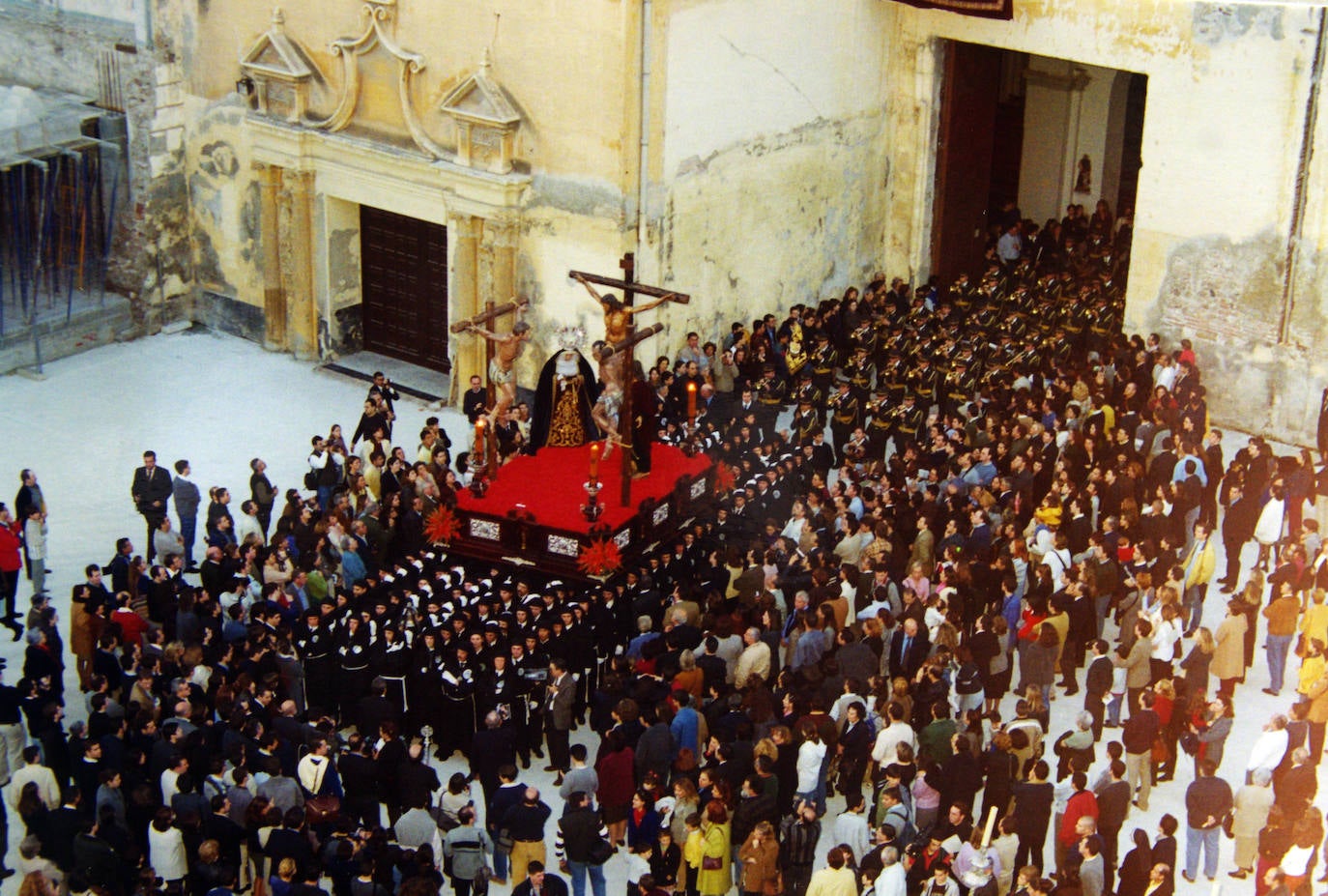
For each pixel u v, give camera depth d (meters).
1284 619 22.72
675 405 28.59
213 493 24.27
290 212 32.53
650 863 18.69
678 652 21.67
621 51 27.66
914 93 33.75
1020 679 23.11
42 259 33.56
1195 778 21.06
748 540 24.42
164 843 18.17
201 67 32.88
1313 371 30.11
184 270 34.69
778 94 31.05
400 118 30.66
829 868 17.34
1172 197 30.80
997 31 32.28
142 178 33.31
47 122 31.69
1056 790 19.52
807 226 32.91
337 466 26.25
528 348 30.73
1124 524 24.78
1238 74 29.45
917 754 20.72
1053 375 29.66
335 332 33.31
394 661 21.59
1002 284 33.34
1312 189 29.25
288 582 22.81
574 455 26.80
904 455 27.28
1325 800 20.88
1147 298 31.61
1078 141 37.97
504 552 25.06
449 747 21.75
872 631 21.36
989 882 17.75
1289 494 25.27
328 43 31.14
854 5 32.19
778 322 32.81
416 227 32.22
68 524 27.59
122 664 21.30
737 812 18.83
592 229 29.09
